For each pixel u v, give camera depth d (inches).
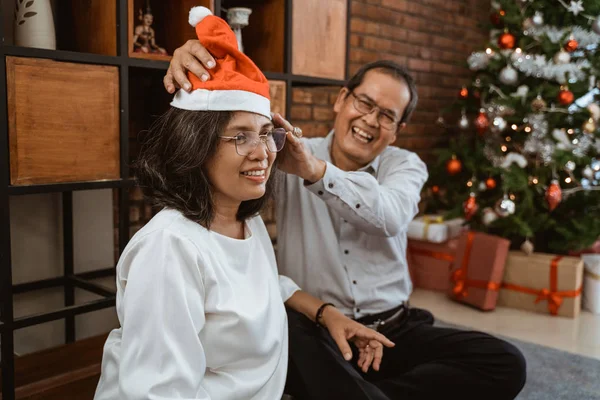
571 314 107.3
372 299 60.2
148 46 67.5
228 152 37.2
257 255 41.9
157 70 68.1
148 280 33.8
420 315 65.7
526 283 110.7
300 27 79.2
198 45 38.0
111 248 83.2
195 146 36.6
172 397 32.6
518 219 113.3
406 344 60.2
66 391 65.3
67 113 55.6
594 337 97.4
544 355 88.5
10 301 53.4
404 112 61.6
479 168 123.9
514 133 123.3
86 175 57.7
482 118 119.2
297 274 60.8
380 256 61.4
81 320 81.3
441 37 150.0
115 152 60.1
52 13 67.4
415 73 142.3
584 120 117.0
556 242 117.5
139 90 80.8
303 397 48.4
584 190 118.4
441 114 147.9
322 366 48.5
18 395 61.7
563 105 115.0
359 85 59.9
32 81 52.7
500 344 56.2
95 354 72.2
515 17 119.0
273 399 40.8
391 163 63.7
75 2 65.7
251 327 37.4
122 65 60.1
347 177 52.2
